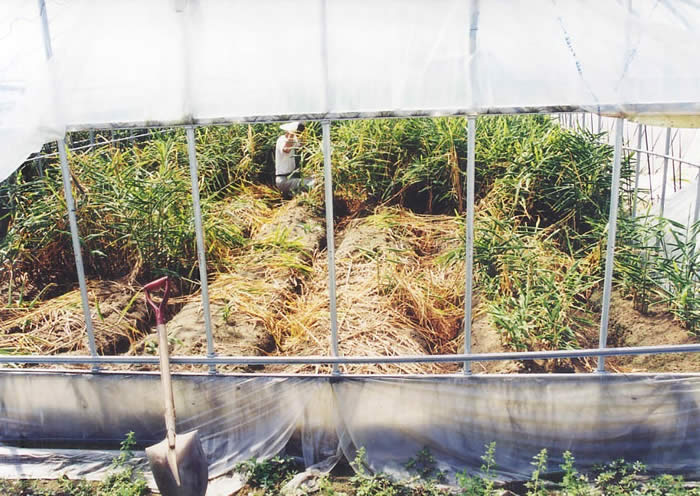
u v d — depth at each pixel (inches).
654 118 128.4
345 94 132.6
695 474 139.8
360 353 167.6
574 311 197.2
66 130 136.2
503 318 167.6
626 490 134.5
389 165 274.5
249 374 145.4
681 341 175.6
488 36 130.8
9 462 146.6
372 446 144.3
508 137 260.7
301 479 139.7
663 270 188.2
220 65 134.0
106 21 134.3
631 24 128.5
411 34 132.3
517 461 142.9
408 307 191.8
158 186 214.7
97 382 148.7
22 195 227.6
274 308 192.7
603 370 140.6
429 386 141.3
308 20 133.0
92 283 211.2
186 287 210.8
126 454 146.4
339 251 231.5
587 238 229.0
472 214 135.5
